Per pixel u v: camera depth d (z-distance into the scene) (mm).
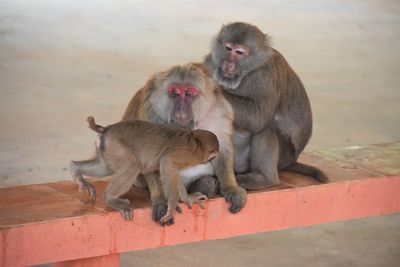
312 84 17500
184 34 22422
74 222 6211
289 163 8055
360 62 19953
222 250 9398
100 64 18406
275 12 26531
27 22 22984
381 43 22328
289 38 22406
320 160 8414
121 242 6441
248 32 7656
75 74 17328
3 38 20672
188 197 6562
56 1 27062
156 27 23266
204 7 27141
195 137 6281
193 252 9312
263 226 7164
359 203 7672
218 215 6867
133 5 27078
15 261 6039
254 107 7684
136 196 6828
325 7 27766
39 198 6707
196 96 6621
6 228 5961
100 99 15430
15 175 11141
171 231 6637
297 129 8086
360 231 10141
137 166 6297
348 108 15695
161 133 6230
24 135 13008
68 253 6242
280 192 7195
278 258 9195
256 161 7734
